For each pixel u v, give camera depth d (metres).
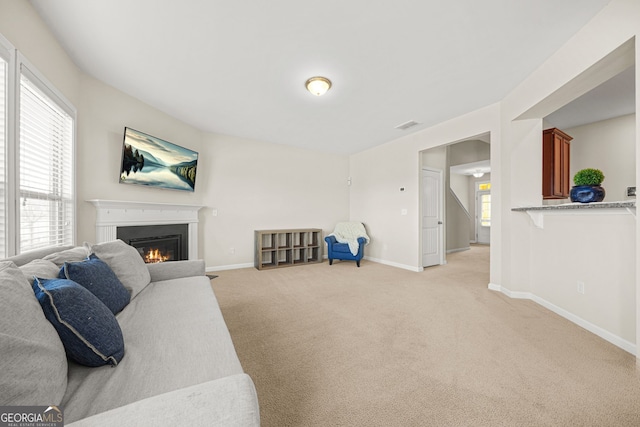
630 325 1.76
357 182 5.65
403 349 1.79
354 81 2.66
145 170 3.11
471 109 3.34
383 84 2.72
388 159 4.86
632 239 1.76
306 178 5.30
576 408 1.24
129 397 0.79
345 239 5.01
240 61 2.35
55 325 0.87
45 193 2.03
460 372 1.53
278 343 1.87
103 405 0.76
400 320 2.28
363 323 2.22
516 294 2.88
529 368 1.56
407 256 4.48
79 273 1.23
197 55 2.27
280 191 4.98
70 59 2.33
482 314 2.41
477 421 1.16
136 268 1.82
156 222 3.32
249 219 4.64
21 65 1.66
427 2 1.69
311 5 1.72
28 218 1.84
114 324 1.04
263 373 1.52
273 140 4.74
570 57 2.04
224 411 0.59
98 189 2.73
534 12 1.77
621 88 2.93
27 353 0.67
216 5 1.72
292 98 3.05
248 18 1.83
